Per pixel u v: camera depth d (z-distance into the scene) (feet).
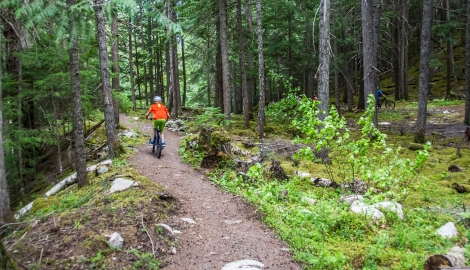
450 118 57.93
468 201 23.18
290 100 53.98
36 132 37.47
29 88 37.99
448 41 76.69
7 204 16.56
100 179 25.27
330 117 20.52
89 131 50.90
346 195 23.53
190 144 37.96
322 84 30.99
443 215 20.25
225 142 31.22
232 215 19.81
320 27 31.17
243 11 71.61
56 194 26.84
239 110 94.73
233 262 13.47
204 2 51.52
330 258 13.46
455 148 38.42
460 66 95.45
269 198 22.00
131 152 35.70
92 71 38.58
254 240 16.17
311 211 19.40
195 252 14.47
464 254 14.66
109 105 32.89
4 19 28.84
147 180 23.44
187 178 27.78
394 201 19.89
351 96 74.64
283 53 75.25
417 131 41.81
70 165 41.42
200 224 17.89
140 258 12.92
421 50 40.73
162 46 62.69
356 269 13.70
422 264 13.61
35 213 20.33
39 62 35.83
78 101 24.31
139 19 80.84
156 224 16.11
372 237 16.67
